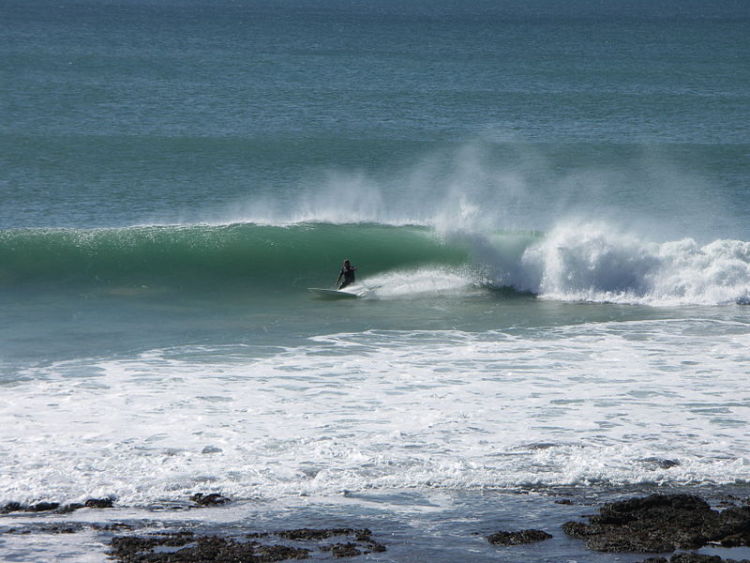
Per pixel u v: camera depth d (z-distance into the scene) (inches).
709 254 2466.8
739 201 3661.4
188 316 2167.8
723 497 1242.0
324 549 1091.9
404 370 1759.4
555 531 1151.0
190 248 2596.0
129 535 1122.0
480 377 1718.8
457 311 2257.6
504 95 6707.7
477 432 1448.1
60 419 1477.6
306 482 1275.8
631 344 1950.1
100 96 6107.3
